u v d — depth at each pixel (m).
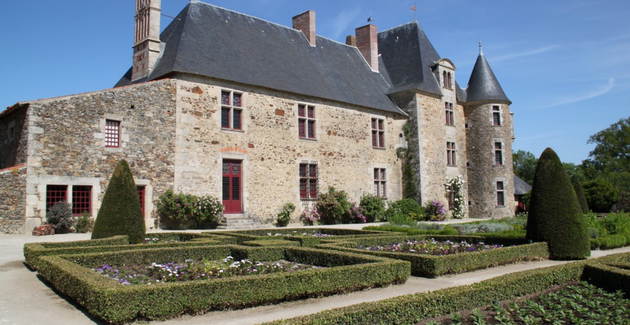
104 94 16.19
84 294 5.97
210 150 18.67
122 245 10.30
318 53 26.08
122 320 5.54
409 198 26.20
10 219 14.23
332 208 22.27
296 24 27.23
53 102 15.09
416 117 26.67
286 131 21.28
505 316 6.12
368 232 15.07
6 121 16.58
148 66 19.20
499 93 30.77
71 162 15.33
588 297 7.29
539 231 11.66
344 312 5.23
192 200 17.48
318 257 9.34
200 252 9.95
